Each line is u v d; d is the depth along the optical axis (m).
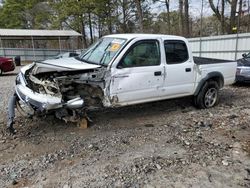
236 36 16.34
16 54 30.53
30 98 4.94
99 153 4.46
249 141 5.02
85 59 5.94
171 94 6.29
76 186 3.53
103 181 3.64
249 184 3.61
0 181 3.67
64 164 4.11
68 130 5.43
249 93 9.23
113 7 37.12
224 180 3.69
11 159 4.28
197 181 3.66
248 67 9.92
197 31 39.78
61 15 36.25
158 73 5.89
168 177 3.75
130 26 38.78
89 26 39.25
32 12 43.16
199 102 6.92
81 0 34.75
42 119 5.96
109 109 6.67
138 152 4.50
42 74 5.18
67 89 5.07
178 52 6.30
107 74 5.24
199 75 6.73
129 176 3.76
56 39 35.16
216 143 4.91
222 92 9.38
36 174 3.83
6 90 9.92
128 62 5.50
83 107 5.30
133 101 5.71
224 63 7.23
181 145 4.80
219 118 6.34
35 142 4.88
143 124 5.84
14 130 5.26
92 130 5.45
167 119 6.21
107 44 5.87
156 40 5.89
